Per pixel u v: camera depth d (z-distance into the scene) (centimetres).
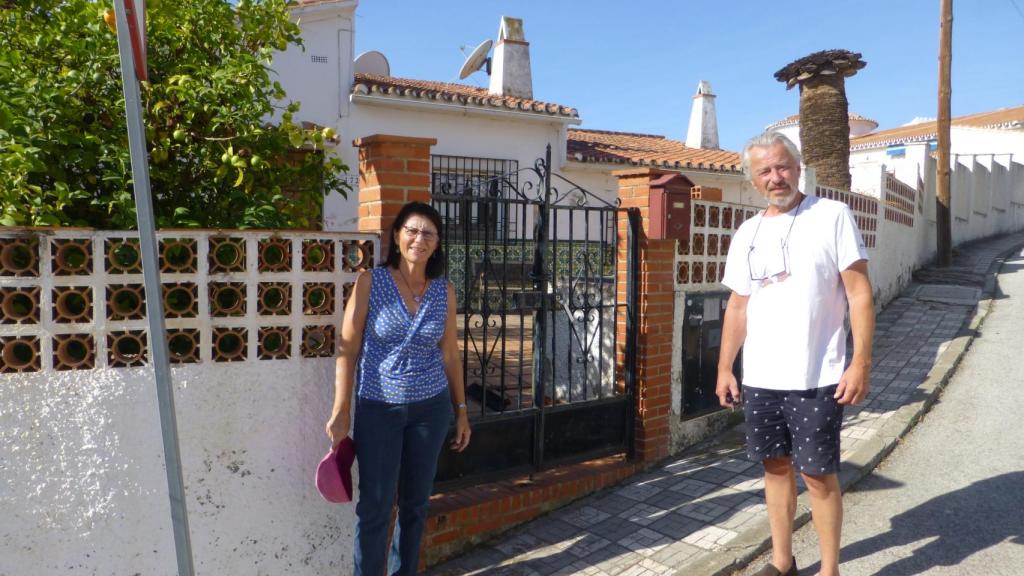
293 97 1040
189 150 345
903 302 1006
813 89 932
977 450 471
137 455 289
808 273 304
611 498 452
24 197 301
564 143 1246
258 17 388
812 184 744
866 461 454
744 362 330
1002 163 2155
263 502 313
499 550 395
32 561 276
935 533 365
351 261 331
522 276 432
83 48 321
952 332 799
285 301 316
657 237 481
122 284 286
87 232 278
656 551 374
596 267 562
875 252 938
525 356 696
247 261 305
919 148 1341
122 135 336
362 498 305
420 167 371
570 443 466
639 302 495
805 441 306
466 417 343
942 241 1330
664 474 485
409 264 307
